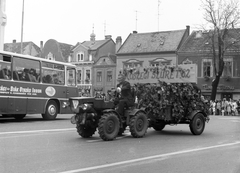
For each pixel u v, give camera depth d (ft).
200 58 152.35
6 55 54.49
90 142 33.27
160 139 36.70
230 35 134.62
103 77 179.01
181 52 156.15
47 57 206.39
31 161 23.77
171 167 22.82
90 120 35.45
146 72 40.34
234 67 145.89
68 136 37.60
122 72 41.47
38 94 60.08
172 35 168.04
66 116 75.82
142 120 37.50
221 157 26.76
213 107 119.03
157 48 164.25
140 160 24.91
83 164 23.20
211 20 129.59
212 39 131.64
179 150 29.68
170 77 39.19
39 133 39.93
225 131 47.16
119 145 31.71
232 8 129.29
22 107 56.80
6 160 24.00
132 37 179.22
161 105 39.27
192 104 40.81
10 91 54.85
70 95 67.31
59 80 65.00
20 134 38.65
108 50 192.85
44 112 61.46
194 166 23.27
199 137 39.37
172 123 41.73
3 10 101.35
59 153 27.07
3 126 48.55
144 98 40.24
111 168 22.17
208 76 150.00
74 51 191.42
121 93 36.76
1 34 100.99
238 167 23.20
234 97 145.79
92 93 181.16
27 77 58.13
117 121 35.17
